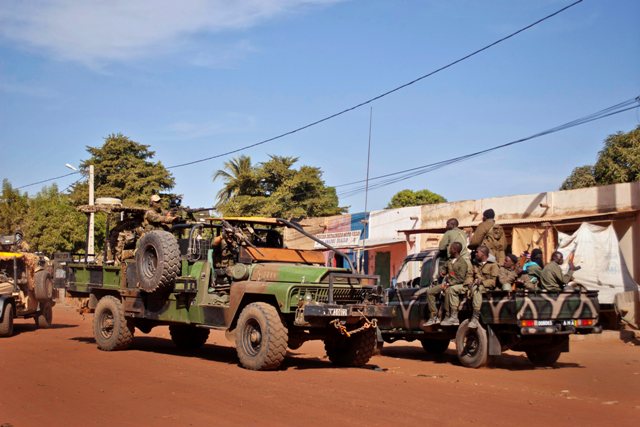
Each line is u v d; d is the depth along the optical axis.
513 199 23.56
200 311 12.02
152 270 12.52
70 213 40.19
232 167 45.38
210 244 12.38
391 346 17.05
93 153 47.34
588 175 31.66
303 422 6.90
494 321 11.88
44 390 8.66
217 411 7.41
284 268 11.19
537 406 8.02
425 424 6.88
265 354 10.43
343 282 11.30
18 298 17.92
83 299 14.99
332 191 43.47
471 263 12.55
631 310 19.00
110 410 7.45
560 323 11.91
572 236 20.06
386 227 29.95
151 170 46.50
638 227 19.66
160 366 10.98
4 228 46.66
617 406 8.16
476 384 9.85
